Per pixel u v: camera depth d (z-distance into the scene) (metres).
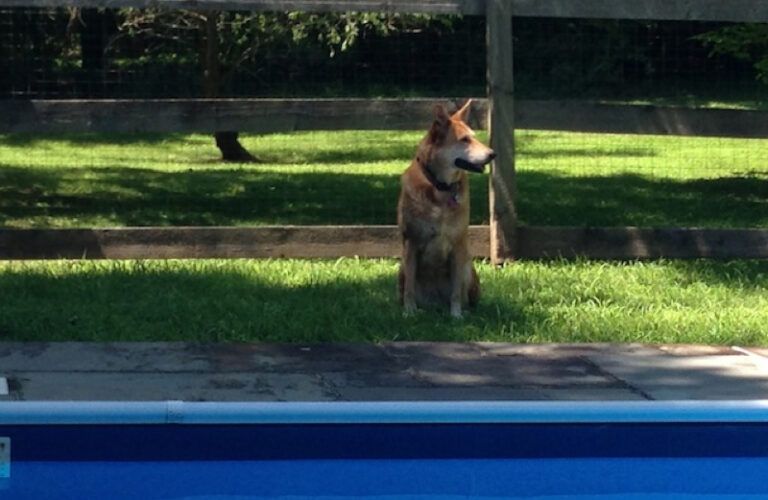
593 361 7.10
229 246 8.37
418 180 7.56
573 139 16.17
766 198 10.98
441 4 8.32
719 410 5.68
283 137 15.80
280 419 5.44
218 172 12.22
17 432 5.29
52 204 10.39
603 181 11.89
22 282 7.94
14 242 8.20
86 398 6.48
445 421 5.50
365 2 8.27
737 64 16.55
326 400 6.54
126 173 12.06
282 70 15.68
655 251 8.55
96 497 5.33
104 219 9.84
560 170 12.70
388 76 15.77
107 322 7.34
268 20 12.23
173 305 7.57
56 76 13.45
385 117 8.38
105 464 5.36
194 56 14.90
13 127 8.18
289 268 8.33
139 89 14.55
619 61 17.11
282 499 5.51
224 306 7.58
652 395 6.69
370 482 5.57
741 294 8.05
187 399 6.52
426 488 5.52
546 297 7.91
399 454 5.55
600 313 7.67
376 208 10.34
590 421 5.62
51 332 7.22
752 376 6.93
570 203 10.61
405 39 15.51
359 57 15.81
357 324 7.42
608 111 8.47
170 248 8.32
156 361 6.95
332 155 14.02
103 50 13.66
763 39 11.34
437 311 7.71
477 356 7.13
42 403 5.33
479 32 15.15
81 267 8.30
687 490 5.68
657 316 7.64
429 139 7.56
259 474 5.49
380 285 8.04
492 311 7.70
